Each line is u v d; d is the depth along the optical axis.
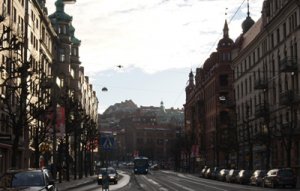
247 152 75.69
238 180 54.91
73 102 66.69
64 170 69.25
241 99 83.75
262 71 70.44
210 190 38.00
